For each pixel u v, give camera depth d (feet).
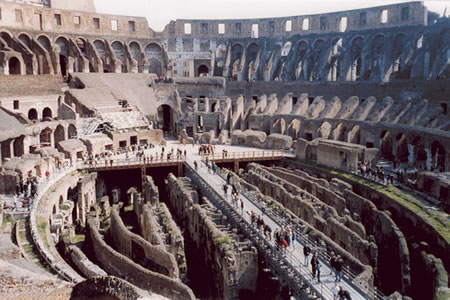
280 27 302.66
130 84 270.87
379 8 264.52
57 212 140.46
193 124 261.03
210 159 199.52
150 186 166.71
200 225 124.67
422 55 231.91
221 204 144.15
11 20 250.16
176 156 202.08
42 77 228.22
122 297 50.96
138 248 106.73
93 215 142.31
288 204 146.92
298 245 107.24
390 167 179.22
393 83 225.76
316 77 272.92
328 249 102.47
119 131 220.23
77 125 213.05
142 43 308.19
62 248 118.93
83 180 163.73
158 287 85.97
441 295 91.04
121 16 302.04
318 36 282.36
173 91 279.49
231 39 307.99
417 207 132.98
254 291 104.94
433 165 170.50
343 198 145.48
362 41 268.21
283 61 295.48
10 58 240.53
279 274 98.07
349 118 214.69
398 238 118.21
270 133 244.63
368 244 108.78
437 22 243.81
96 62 277.44
